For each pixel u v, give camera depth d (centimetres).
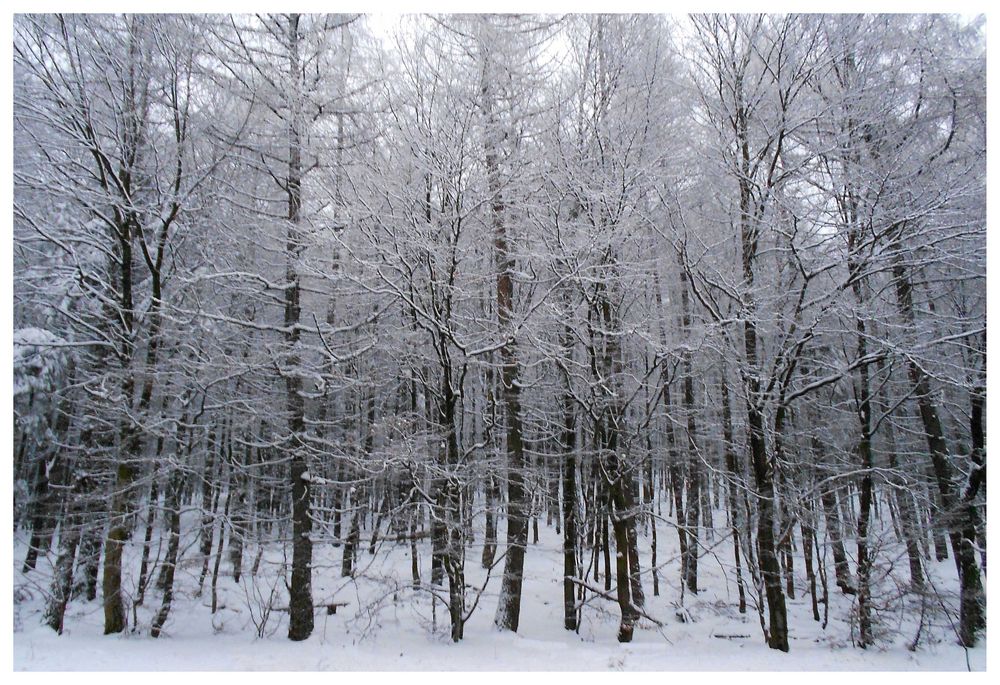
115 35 889
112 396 923
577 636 1012
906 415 1343
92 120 900
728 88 966
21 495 1228
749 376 890
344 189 918
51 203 1013
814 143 929
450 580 935
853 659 846
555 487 1409
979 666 817
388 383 1203
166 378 979
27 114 866
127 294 968
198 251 1055
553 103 970
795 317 895
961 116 925
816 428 1230
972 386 839
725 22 957
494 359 1063
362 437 1155
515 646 885
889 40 922
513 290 1079
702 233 989
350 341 984
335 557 1648
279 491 1312
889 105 916
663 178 924
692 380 1316
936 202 807
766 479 911
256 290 970
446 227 875
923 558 1124
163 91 934
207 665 756
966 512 941
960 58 905
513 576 1010
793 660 830
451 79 907
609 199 890
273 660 790
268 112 973
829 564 1421
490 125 910
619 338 999
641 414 1170
